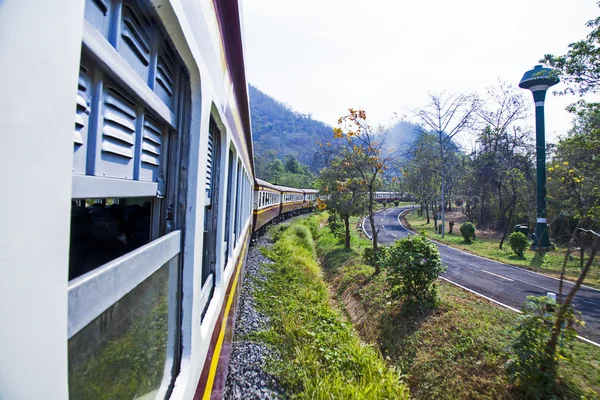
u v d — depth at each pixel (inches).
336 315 245.8
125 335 39.6
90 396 31.9
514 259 557.9
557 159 638.5
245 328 193.2
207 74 65.0
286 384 150.4
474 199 1101.7
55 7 22.7
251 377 149.6
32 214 21.3
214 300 99.3
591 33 387.5
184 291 61.2
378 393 148.3
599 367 172.2
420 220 1327.5
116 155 38.9
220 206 104.0
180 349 61.4
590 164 462.6
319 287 318.3
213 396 91.4
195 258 61.9
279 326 204.4
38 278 21.7
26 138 20.8
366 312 289.7
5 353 19.9
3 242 19.6
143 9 41.1
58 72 22.9
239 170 187.2
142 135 46.9
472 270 454.6
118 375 38.1
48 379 22.4
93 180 32.4
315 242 644.7
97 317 32.5
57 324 23.2
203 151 63.7
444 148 947.3
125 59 38.2
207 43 65.1
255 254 387.2
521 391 156.9
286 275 320.8
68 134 24.0
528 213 805.9
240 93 148.1
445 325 226.8
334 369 165.9
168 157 60.2
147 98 43.8
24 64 20.7
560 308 157.8
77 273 64.6
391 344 236.2
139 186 46.3
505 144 931.3
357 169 410.6
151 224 58.7
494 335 199.6
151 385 48.5
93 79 33.3
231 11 88.4
